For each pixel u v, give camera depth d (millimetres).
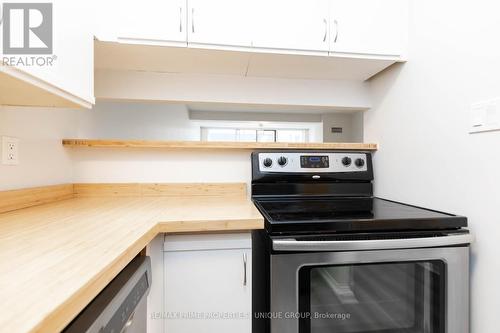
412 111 1261
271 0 1188
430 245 894
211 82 1507
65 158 1315
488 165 907
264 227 910
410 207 1191
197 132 3840
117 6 1100
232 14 1164
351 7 1242
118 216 891
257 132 4156
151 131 2623
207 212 966
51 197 1189
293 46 1198
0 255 524
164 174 1449
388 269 944
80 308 403
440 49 1102
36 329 312
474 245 956
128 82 1441
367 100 1620
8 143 954
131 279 665
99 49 1174
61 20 751
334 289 909
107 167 1408
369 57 1271
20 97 816
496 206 882
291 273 868
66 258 512
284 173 1414
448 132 1063
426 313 948
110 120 1928
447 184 1067
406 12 1290
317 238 865
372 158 1579
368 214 1022
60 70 748
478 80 941
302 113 3711
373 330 938
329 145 1495
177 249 897
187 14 1137
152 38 1114
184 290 900
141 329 782
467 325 940
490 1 901
